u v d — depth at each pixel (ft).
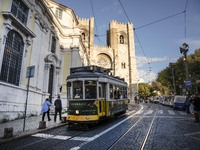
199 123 40.52
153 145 23.82
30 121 44.45
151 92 245.65
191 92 106.01
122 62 218.38
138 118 51.83
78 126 38.19
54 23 79.30
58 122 43.45
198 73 114.11
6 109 43.55
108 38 240.73
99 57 214.48
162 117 54.19
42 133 32.22
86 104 37.83
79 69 44.01
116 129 35.32
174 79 143.95
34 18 60.34
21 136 28.30
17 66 50.42
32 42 58.49
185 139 27.07
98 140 26.73
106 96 43.32
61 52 88.84
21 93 50.57
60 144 24.66
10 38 47.32
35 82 59.77
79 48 93.97
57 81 79.46
